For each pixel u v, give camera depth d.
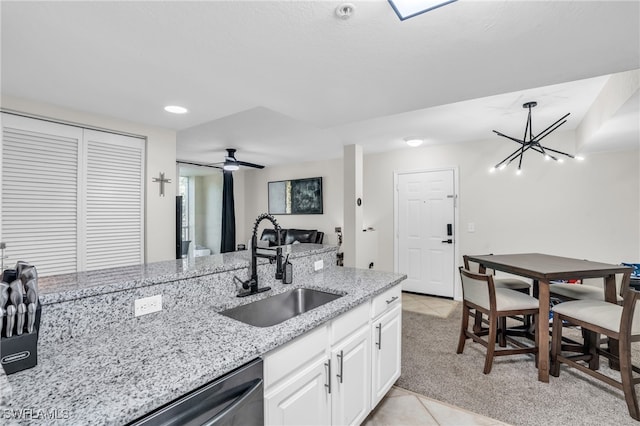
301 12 1.22
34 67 1.74
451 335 3.26
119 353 1.04
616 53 1.53
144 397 0.80
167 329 1.26
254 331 1.24
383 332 2.02
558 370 2.41
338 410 1.56
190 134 3.99
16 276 0.99
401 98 2.16
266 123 3.50
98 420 0.71
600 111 2.56
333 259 2.66
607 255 3.61
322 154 5.42
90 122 2.63
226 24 1.31
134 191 2.98
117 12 1.23
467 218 4.44
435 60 1.61
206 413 0.92
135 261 2.98
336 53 1.55
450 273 4.58
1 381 0.75
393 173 5.05
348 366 1.63
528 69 1.71
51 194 2.49
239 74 1.81
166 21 1.29
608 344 2.58
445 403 2.10
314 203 6.11
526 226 4.04
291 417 1.26
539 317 2.38
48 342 1.10
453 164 4.54
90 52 1.57
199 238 6.31
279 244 1.98
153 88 2.04
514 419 1.93
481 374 2.46
